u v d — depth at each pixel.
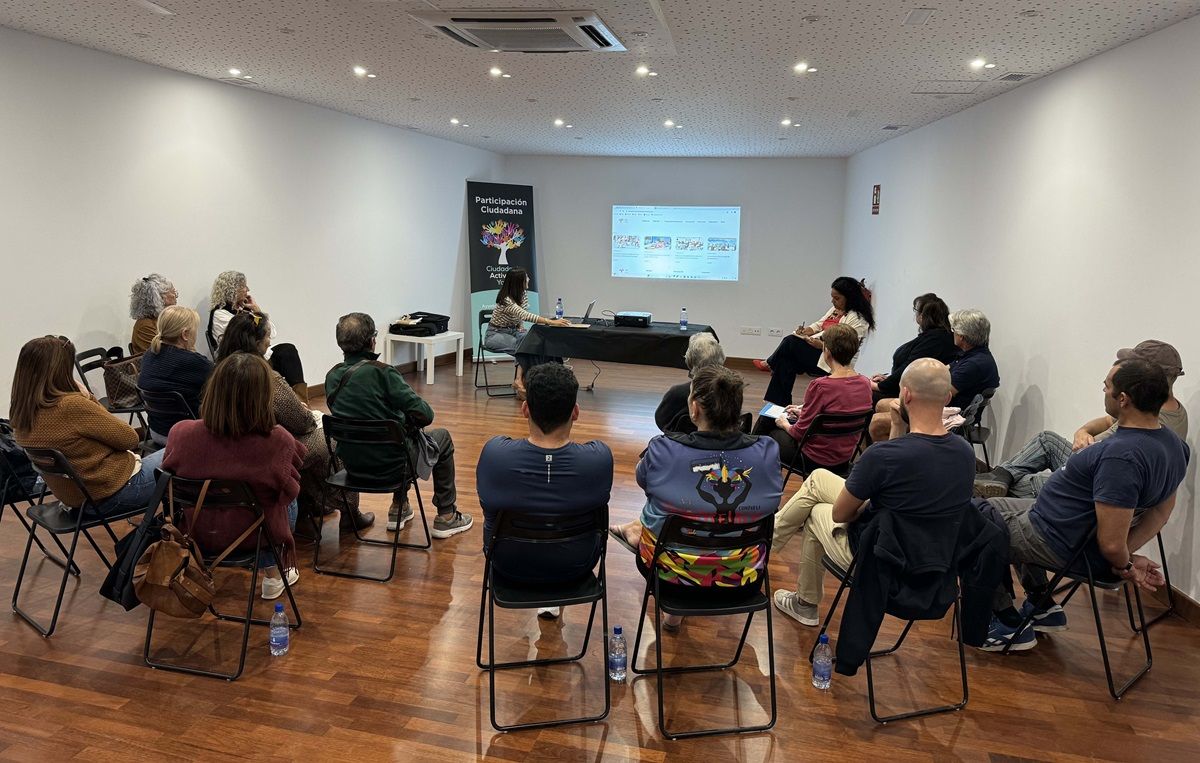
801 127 7.19
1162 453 2.54
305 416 3.55
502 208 9.87
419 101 6.48
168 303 5.19
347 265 7.59
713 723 2.53
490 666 2.48
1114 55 3.93
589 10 3.62
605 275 10.57
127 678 2.70
